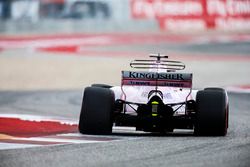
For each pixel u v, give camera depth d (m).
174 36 167.12
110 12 162.38
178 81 40.00
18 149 32.34
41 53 144.25
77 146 33.38
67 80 92.44
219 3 172.00
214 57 139.88
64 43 154.38
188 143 34.44
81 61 125.88
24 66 113.69
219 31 172.00
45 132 40.75
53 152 31.22
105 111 38.31
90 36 158.25
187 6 169.12
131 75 40.28
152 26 166.00
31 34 155.88
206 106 37.88
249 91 78.75
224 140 35.84
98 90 38.84
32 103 62.75
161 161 28.44
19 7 155.62
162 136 38.69
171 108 38.53
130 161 28.45
